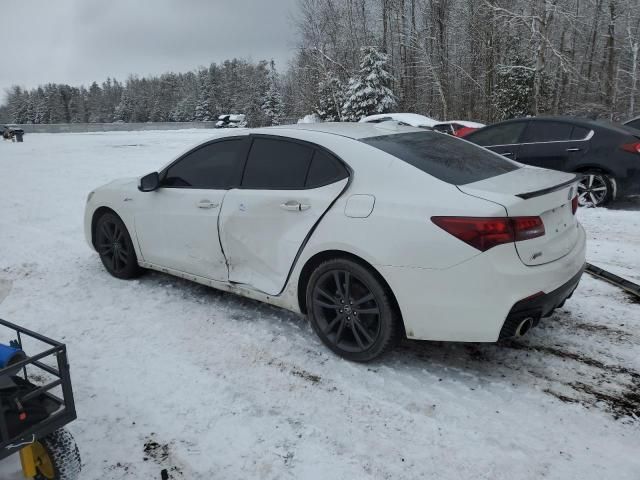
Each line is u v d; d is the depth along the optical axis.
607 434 2.77
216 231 4.15
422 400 3.11
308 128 4.01
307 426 2.90
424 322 3.15
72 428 2.96
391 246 3.15
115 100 134.75
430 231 3.05
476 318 3.01
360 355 3.48
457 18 37.94
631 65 35.25
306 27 42.56
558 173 3.69
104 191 5.23
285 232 3.71
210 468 2.63
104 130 63.59
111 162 17.34
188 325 4.19
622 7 34.03
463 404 3.06
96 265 5.79
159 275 5.35
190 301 4.66
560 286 3.20
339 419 2.96
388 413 2.99
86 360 3.71
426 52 38.81
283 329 4.06
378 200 3.29
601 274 4.77
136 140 32.03
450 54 39.53
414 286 3.11
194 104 107.50
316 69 41.69
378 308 3.31
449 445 2.72
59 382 2.28
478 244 2.94
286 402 3.13
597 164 7.89
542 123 8.54
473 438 2.76
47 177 13.64
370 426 2.89
